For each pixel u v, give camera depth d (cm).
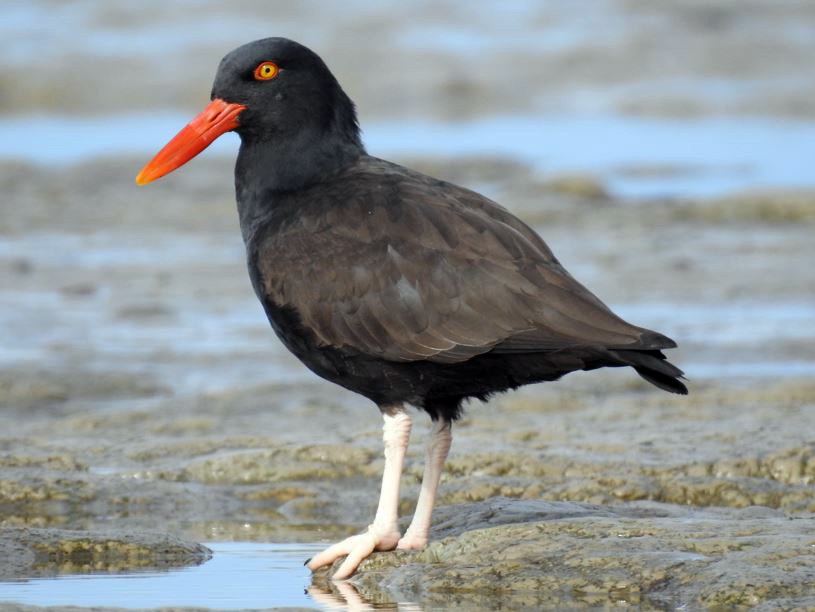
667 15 4816
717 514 1114
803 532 948
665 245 2445
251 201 1095
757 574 877
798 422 1397
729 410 1477
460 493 1221
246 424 1477
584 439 1357
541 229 2620
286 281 1028
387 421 1023
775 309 2000
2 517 1209
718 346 1803
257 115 1094
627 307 2014
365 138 3562
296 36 4541
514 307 962
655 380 933
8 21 4700
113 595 970
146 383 1672
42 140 3550
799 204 2708
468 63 4247
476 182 3050
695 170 3228
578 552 942
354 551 1003
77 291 2155
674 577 901
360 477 1299
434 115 3856
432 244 990
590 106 3919
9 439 1418
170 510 1230
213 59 4222
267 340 1883
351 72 4112
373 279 997
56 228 2634
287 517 1222
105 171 3111
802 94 3919
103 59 4212
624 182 3119
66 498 1239
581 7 4969
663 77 4156
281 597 964
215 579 1014
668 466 1255
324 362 1033
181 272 2278
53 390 1638
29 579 1011
